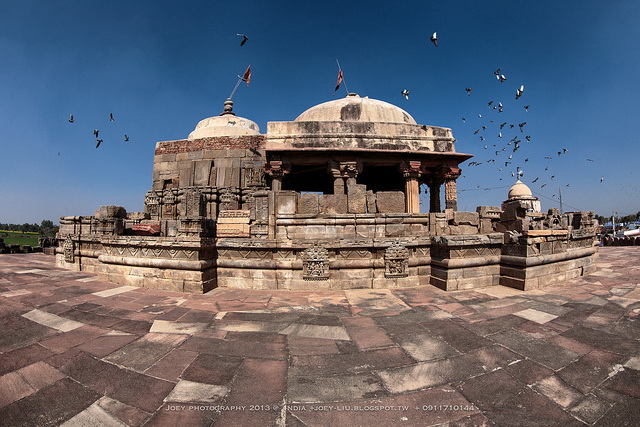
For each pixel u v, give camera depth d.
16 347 4.43
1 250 18.70
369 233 9.27
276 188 17.42
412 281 8.73
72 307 6.48
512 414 2.94
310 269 8.36
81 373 3.71
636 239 20.97
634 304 6.36
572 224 12.78
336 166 17.30
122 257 9.06
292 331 5.13
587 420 2.84
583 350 4.25
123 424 2.81
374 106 20.14
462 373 3.70
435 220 9.69
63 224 12.84
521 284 7.99
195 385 3.45
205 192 18.19
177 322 5.57
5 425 2.79
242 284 8.66
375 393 3.30
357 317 5.87
